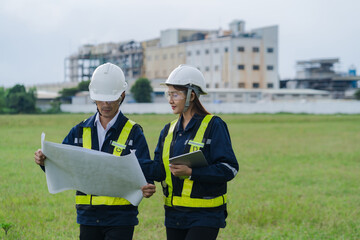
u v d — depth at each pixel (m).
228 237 7.05
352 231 7.41
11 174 12.16
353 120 48.50
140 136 4.23
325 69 122.19
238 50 103.81
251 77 105.00
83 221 4.19
